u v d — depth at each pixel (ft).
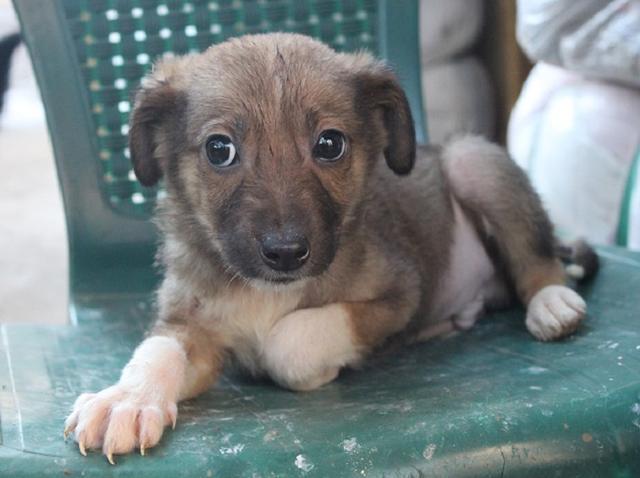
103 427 1.57
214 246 1.92
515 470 1.58
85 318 2.32
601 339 1.95
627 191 2.97
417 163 2.33
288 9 2.56
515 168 2.35
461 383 1.79
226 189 1.86
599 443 1.62
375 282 2.02
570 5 2.93
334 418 1.65
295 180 1.80
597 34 2.93
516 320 2.24
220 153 1.85
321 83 1.88
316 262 1.80
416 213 2.26
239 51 1.91
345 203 1.93
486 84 3.86
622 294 2.18
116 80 2.51
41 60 2.48
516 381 1.77
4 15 4.90
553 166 3.09
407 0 2.56
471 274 2.34
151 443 1.56
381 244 2.07
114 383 1.83
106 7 2.49
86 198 2.50
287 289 1.94
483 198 2.33
